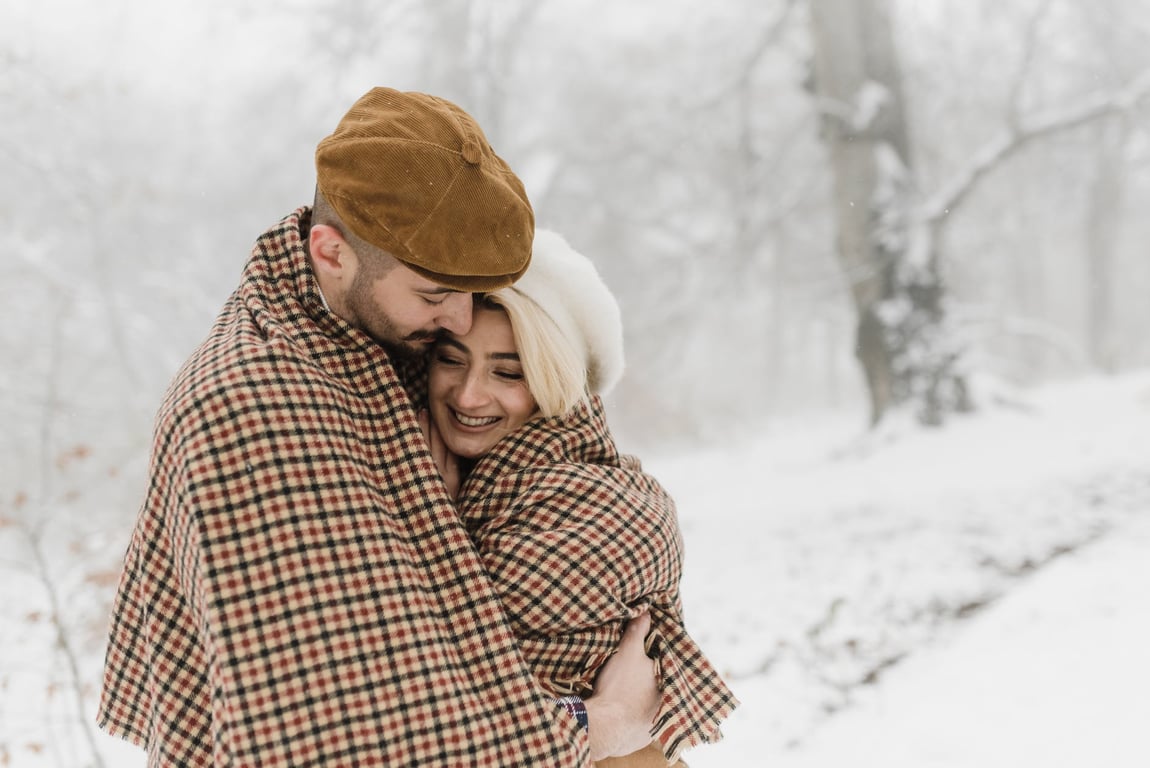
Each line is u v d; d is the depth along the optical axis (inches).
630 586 57.1
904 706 153.1
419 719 45.4
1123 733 128.9
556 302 60.3
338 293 53.0
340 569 45.8
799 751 142.6
